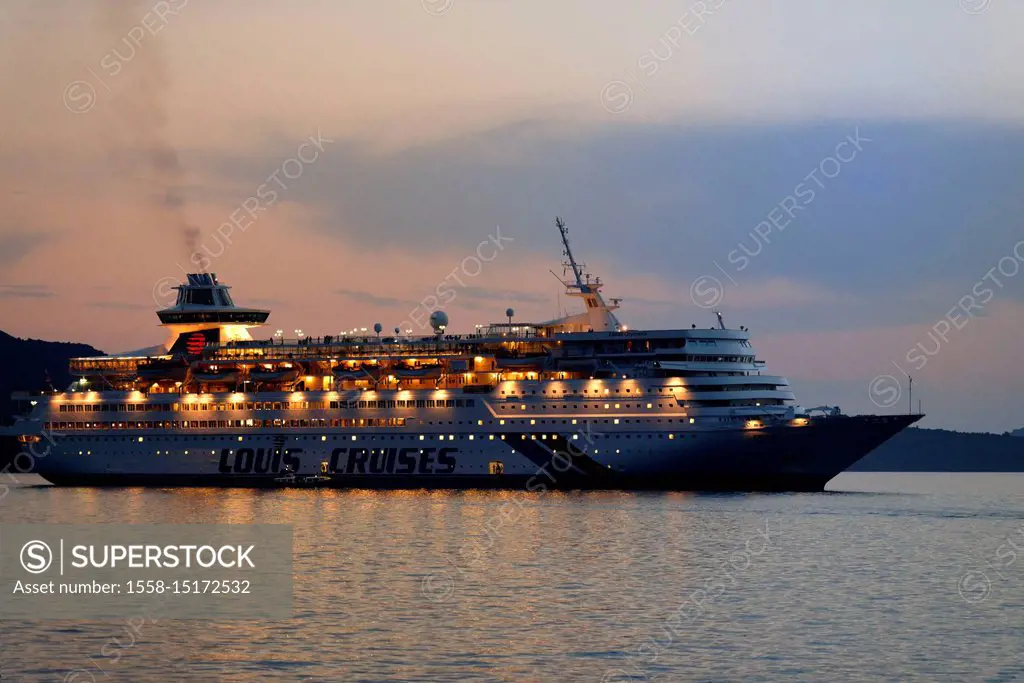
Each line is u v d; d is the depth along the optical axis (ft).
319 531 557.33
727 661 331.77
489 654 338.95
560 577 442.09
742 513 610.24
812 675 319.68
